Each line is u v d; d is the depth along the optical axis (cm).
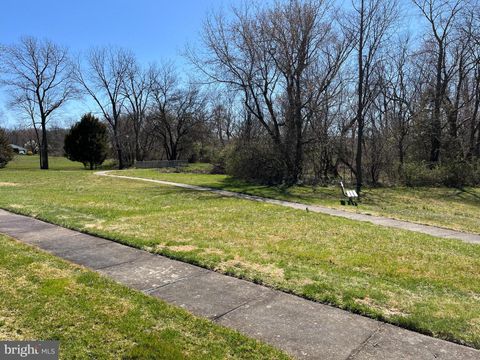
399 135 2834
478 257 685
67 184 2047
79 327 374
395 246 748
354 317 412
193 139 5225
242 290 484
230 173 2647
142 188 1920
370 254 678
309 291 476
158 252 644
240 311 423
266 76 2323
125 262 593
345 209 1334
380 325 395
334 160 2948
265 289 488
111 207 1172
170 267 571
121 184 2152
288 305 440
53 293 448
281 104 2514
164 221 953
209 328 378
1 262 561
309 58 2311
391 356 336
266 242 746
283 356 332
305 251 680
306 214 1159
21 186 1848
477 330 384
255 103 2477
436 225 1069
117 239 723
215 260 597
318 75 2411
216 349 342
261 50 2297
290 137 2369
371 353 341
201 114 5106
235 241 745
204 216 1052
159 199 1454
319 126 2464
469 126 3088
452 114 2734
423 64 3052
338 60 2353
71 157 4581
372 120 2895
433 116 2730
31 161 6019
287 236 812
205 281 514
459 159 2481
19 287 465
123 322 385
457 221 1206
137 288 486
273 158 2366
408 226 1032
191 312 418
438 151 2711
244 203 1390
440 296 482
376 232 891
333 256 654
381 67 2694
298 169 2389
